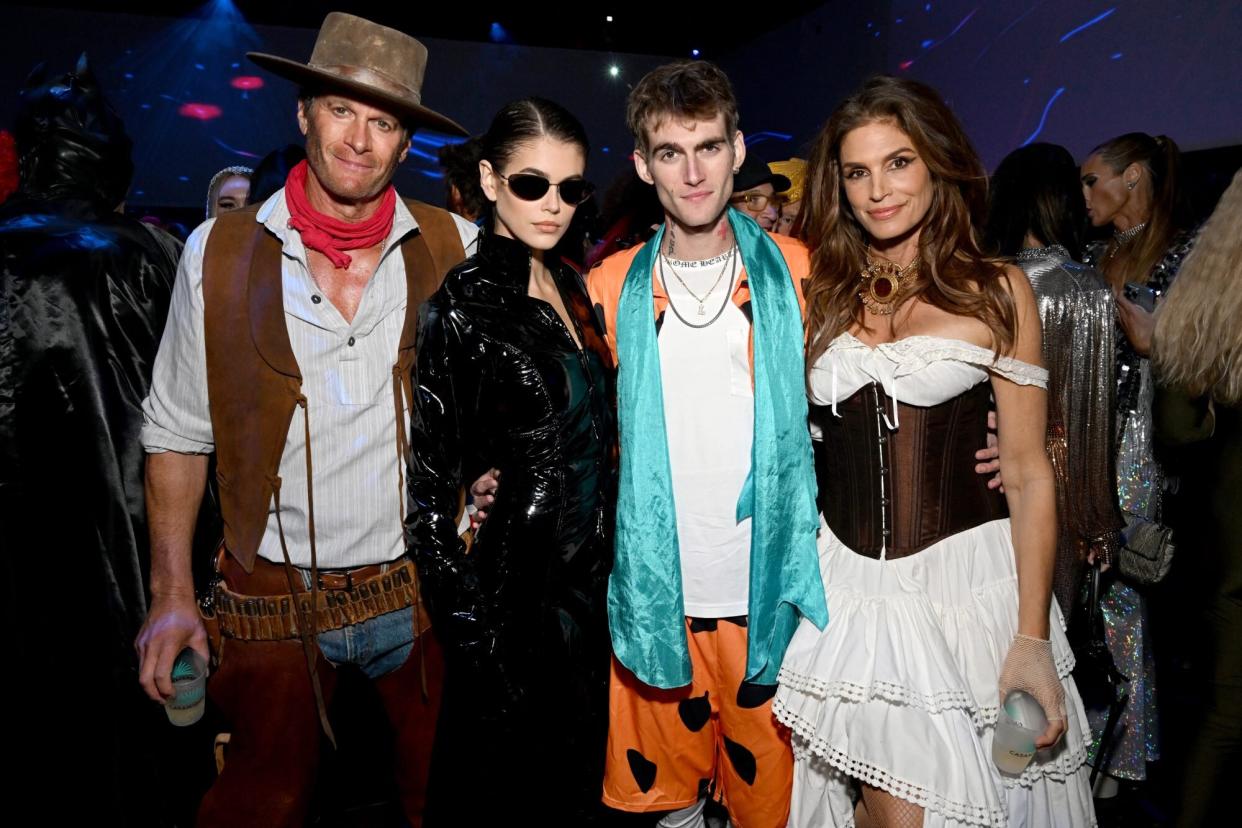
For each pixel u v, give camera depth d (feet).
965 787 5.13
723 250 6.12
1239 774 7.66
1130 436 8.41
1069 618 7.70
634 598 6.02
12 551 6.38
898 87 5.40
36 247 6.35
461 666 5.65
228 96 24.95
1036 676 5.33
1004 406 5.50
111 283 6.43
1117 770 8.20
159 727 6.91
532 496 5.57
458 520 6.18
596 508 5.83
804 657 5.76
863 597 5.67
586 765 6.21
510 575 5.62
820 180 5.88
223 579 5.91
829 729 5.55
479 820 5.88
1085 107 16.01
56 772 6.62
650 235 9.00
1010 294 5.40
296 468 5.67
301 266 5.66
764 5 27.27
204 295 5.46
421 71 5.81
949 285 5.45
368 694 10.80
